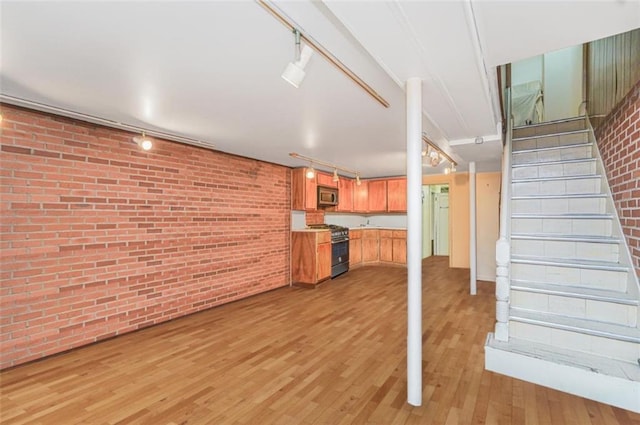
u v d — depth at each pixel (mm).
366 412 1904
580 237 2684
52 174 2711
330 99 2404
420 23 1328
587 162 3104
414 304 1970
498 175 5824
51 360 2615
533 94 5105
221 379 2305
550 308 2453
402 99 2404
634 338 2004
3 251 2447
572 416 1836
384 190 7203
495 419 1821
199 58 1777
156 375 2367
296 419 1848
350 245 7008
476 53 1591
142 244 3369
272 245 5145
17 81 2057
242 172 4617
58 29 1473
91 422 1831
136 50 1684
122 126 3078
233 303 4340
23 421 1840
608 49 2949
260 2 1278
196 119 2875
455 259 6664
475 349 2760
